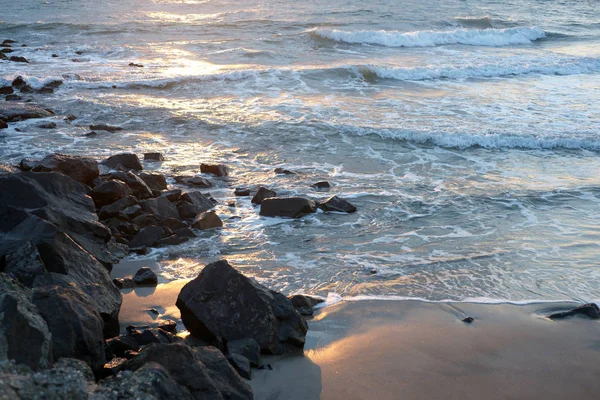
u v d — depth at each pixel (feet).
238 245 32.91
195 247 32.37
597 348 22.90
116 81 70.85
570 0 150.20
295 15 125.29
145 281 27.61
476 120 58.34
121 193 35.04
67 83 69.82
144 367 15.81
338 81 74.13
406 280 28.73
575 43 106.93
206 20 120.26
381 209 38.24
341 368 21.16
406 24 118.11
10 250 21.27
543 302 26.68
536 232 34.94
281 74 74.69
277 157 48.44
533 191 41.47
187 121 56.54
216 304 22.16
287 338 22.16
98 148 48.78
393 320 24.82
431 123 56.90
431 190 41.75
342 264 30.55
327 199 38.29
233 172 45.01
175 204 37.29
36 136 51.03
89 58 87.71
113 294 22.45
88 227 27.30
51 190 28.25
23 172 28.53
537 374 21.18
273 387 19.79
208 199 38.65
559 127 56.08
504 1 146.61
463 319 24.99
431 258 31.32
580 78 78.69
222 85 71.05
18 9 131.23
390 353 22.24
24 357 15.39
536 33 110.01
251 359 20.76
